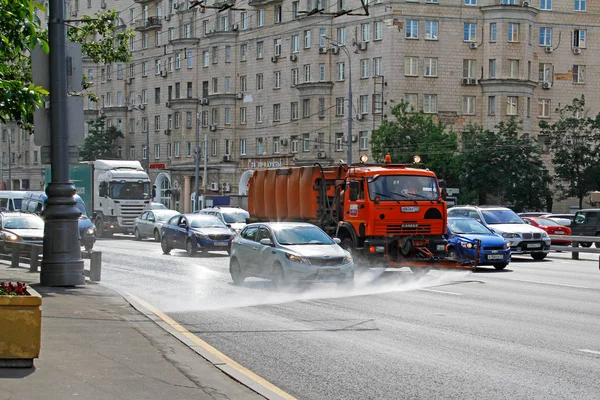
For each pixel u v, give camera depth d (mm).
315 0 73938
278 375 10477
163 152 89562
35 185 105000
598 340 13000
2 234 30797
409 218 24984
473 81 70812
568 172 65312
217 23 82625
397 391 9547
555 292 20453
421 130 64062
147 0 89875
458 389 9609
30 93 16812
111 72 97438
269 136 78688
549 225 41500
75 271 19312
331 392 9523
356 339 13250
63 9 19016
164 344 11914
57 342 11586
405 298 19188
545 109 73500
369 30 70938
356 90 71750
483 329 14203
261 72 79125
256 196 32062
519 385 9781
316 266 20250
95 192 54312
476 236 28438
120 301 16984
